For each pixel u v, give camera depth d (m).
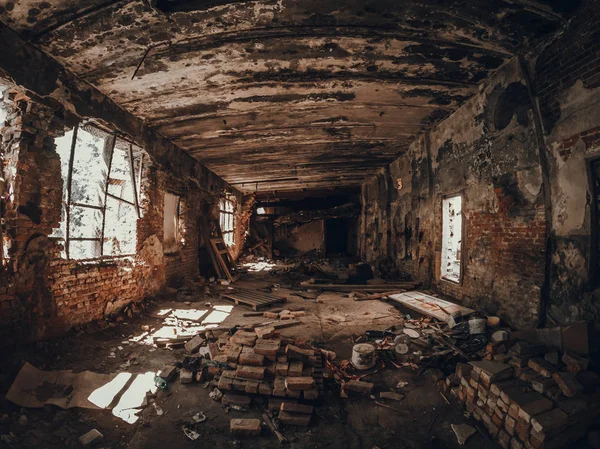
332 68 4.29
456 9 3.21
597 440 2.46
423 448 2.61
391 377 3.67
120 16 3.13
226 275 9.64
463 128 5.53
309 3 3.07
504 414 2.68
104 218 5.19
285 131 6.67
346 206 15.59
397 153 8.73
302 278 10.40
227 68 4.18
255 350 3.60
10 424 2.52
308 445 2.63
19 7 2.92
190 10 3.10
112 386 3.27
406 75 4.52
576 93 3.34
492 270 4.75
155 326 5.16
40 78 3.57
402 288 7.61
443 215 6.48
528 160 3.99
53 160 3.91
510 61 4.17
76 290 4.34
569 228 3.47
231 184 12.70
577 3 3.19
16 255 3.45
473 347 3.94
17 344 3.44
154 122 5.82
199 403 3.15
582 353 3.02
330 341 4.68
